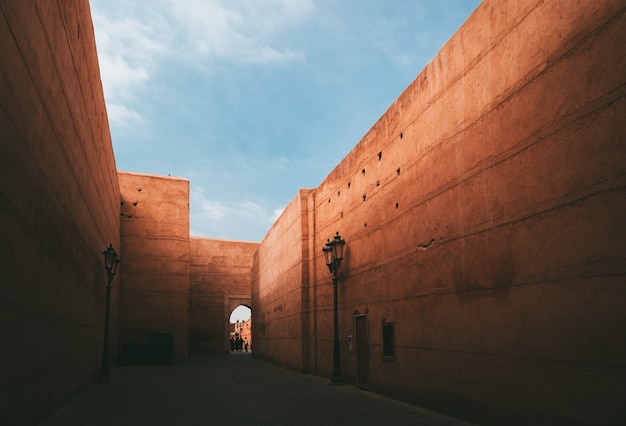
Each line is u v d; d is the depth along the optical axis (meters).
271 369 20.45
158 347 24.50
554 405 5.75
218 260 38.78
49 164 7.11
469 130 7.95
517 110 6.75
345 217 14.35
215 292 38.25
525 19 6.64
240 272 39.34
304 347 17.75
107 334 14.88
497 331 6.93
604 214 5.17
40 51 6.27
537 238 6.21
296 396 11.20
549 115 6.10
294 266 19.66
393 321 10.57
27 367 6.15
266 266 27.12
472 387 7.50
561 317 5.71
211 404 10.00
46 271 7.14
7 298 5.18
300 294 18.33
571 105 5.73
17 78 5.28
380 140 11.85
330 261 14.00
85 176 11.07
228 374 17.97
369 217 12.37
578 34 5.66
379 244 11.61
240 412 8.91
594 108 5.38
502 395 6.75
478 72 7.76
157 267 25.69
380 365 11.20
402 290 10.18
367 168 12.69
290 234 20.75
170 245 26.12
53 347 7.87
